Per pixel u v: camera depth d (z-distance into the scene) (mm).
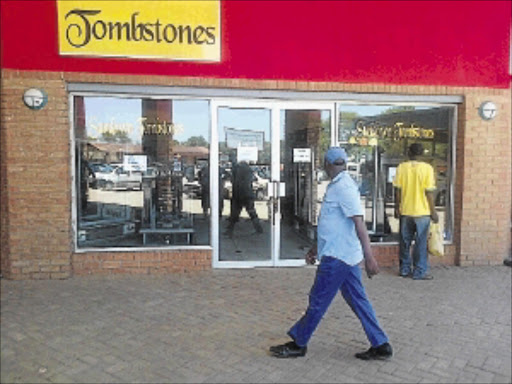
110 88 6414
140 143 6746
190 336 4578
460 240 7379
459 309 5422
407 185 6688
